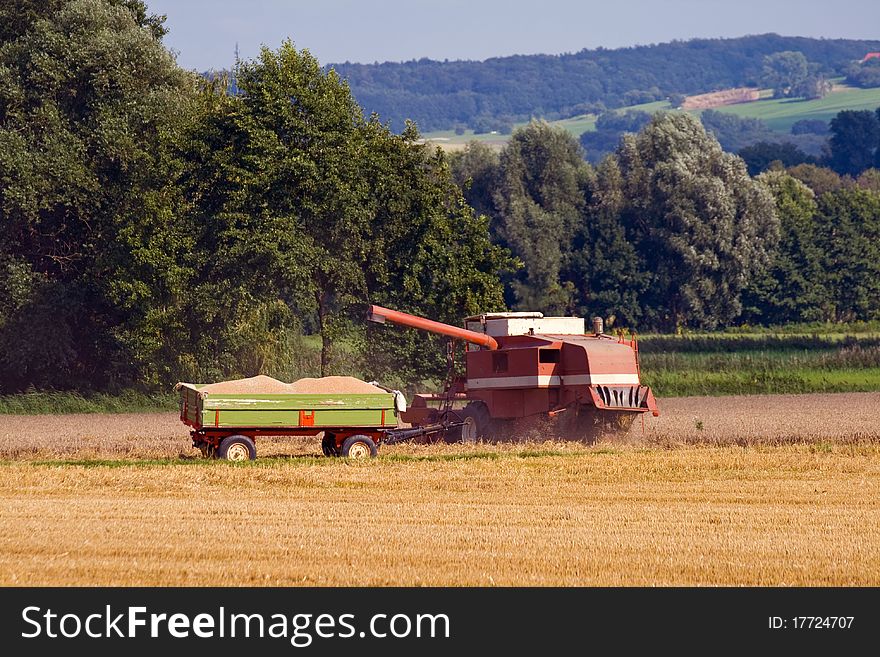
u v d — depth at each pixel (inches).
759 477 3449.8
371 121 7529.5
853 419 5354.3
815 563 2253.9
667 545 2395.4
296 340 7480.3
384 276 7219.5
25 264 7224.4
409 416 4810.5
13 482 3289.9
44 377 7559.1
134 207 7135.8
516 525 2625.5
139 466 3634.4
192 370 6939.0
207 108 7337.6
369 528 2571.4
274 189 6870.1
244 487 3245.6
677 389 7790.4
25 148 7185.0
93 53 7406.5
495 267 7485.2
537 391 4507.9
